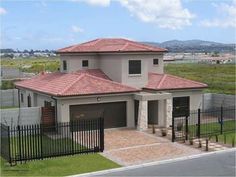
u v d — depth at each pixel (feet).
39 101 102.17
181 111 104.88
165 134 85.92
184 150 73.31
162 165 63.82
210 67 312.29
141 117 92.79
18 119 86.99
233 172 59.47
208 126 97.25
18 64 359.46
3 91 135.95
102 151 71.72
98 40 120.98
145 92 101.09
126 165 63.16
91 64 110.83
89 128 80.84
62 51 107.86
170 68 302.04
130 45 106.52
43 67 287.48
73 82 93.15
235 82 204.54
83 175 57.72
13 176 56.59
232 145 77.05
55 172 58.85
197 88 106.32
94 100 90.53
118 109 94.89
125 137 84.69
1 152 69.00
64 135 84.89
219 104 115.24
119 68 101.65
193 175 57.88
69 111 87.97
